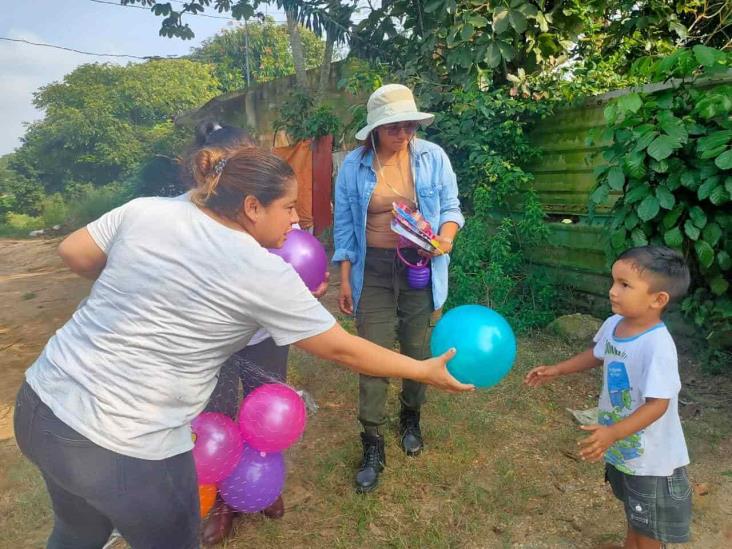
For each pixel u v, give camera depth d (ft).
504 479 10.17
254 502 8.00
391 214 10.32
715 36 24.49
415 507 9.54
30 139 109.50
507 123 19.40
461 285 18.25
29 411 5.28
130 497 5.13
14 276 38.83
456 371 7.59
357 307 10.61
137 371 5.10
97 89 105.60
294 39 37.04
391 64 28.78
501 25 20.68
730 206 13.01
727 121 12.68
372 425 10.36
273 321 5.39
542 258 19.70
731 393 13.11
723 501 9.55
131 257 5.26
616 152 14.28
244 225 5.57
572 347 16.28
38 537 9.26
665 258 6.89
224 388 8.89
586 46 24.89
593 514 9.36
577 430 11.88
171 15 31.58
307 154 35.58
